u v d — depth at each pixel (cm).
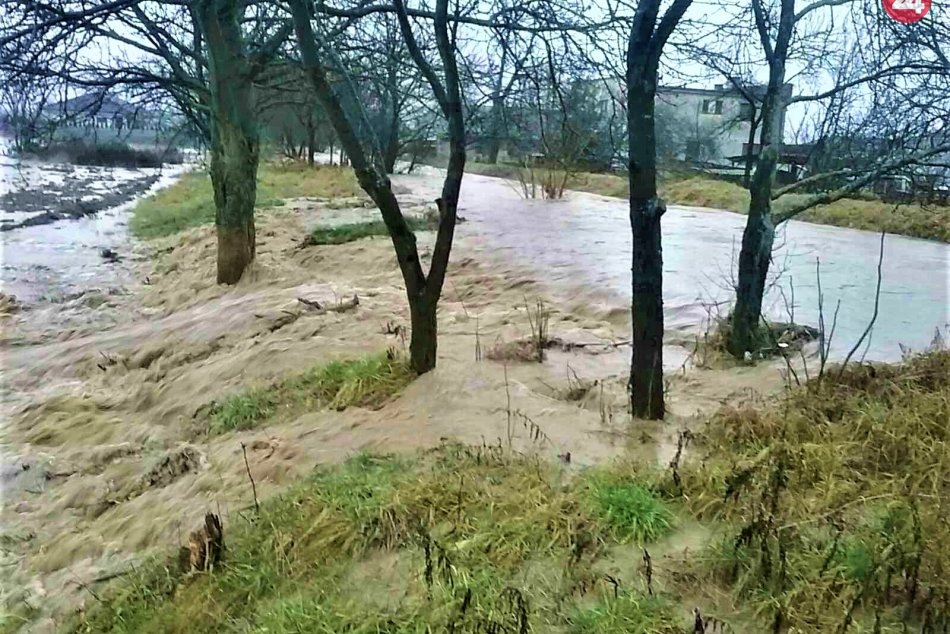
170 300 1256
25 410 813
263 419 681
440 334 830
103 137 2169
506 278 1136
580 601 354
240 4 1126
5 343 1080
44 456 689
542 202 2375
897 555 360
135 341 994
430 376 677
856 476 456
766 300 982
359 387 677
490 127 1021
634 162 550
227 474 565
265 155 3578
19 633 438
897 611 336
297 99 2080
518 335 819
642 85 537
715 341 787
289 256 1348
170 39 1245
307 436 600
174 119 1608
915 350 750
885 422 520
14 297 1265
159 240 1789
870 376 621
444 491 451
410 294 677
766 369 705
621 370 713
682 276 1141
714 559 374
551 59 775
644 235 560
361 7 757
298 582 397
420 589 370
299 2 596
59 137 1377
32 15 877
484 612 342
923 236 1711
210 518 430
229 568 417
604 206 2311
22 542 551
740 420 541
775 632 328
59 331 1131
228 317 994
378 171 645
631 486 440
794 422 532
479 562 385
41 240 1822
